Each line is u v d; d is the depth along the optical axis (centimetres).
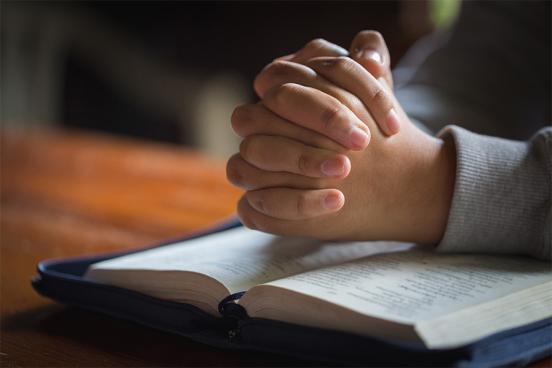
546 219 49
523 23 76
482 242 49
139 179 88
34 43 182
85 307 49
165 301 46
